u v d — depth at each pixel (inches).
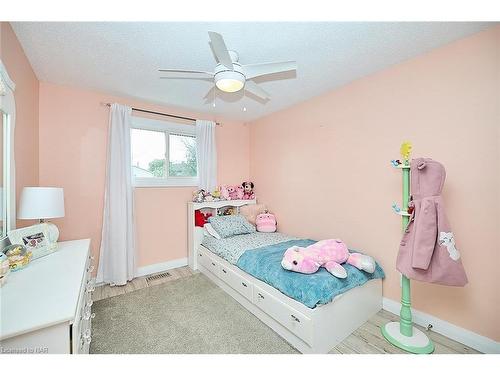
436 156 71.2
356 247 93.4
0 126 58.4
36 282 46.6
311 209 113.7
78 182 101.0
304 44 68.9
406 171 67.3
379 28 61.6
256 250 93.2
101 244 104.7
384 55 74.9
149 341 66.9
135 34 64.0
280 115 131.9
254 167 154.5
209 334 70.3
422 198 61.3
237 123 153.9
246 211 137.1
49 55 74.5
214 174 138.3
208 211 141.1
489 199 61.9
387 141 82.9
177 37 65.5
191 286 104.3
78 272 52.1
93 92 104.0
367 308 76.9
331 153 103.3
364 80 89.8
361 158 91.3
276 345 65.8
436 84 71.0
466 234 65.7
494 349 60.9
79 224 101.5
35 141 86.4
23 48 70.4
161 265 123.5
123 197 106.1
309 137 114.2
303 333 61.2
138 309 84.4
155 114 120.6
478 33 63.0
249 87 82.5
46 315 34.8
